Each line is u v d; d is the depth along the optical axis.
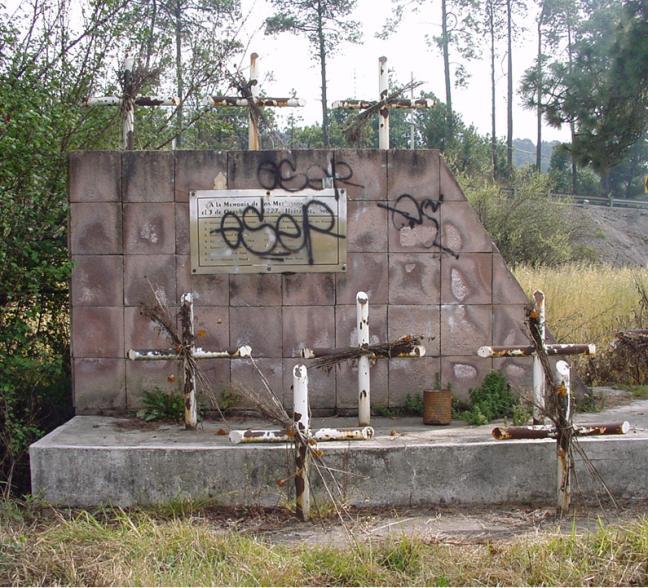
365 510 5.87
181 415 7.03
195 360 6.75
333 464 5.93
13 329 7.26
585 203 44.16
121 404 7.29
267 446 5.97
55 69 8.64
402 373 7.33
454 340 7.35
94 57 9.05
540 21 42.12
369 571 4.61
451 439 6.21
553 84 20.19
